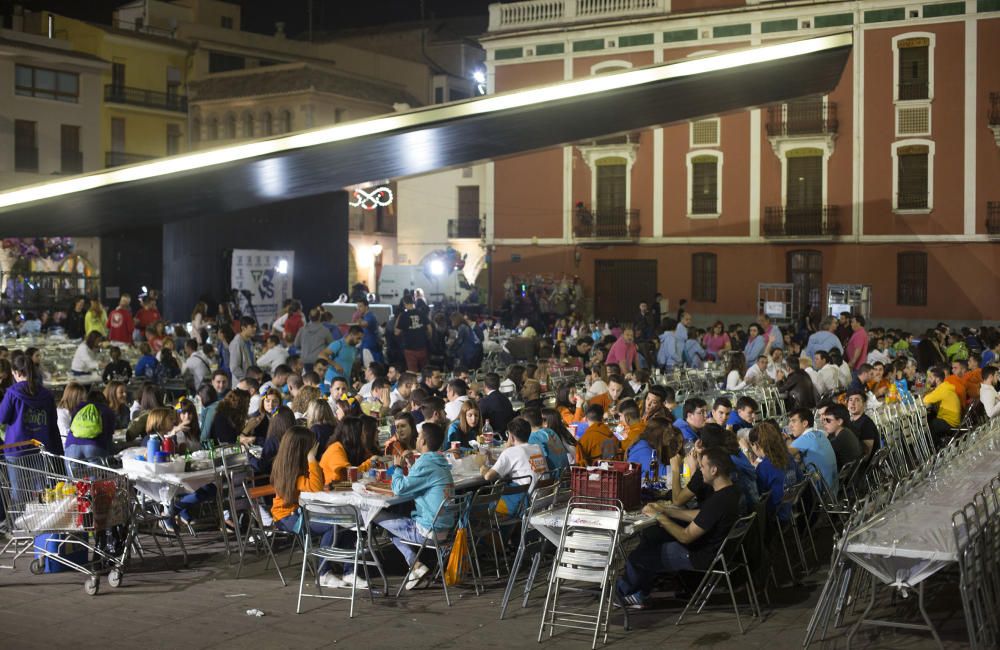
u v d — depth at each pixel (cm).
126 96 5103
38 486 903
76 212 1614
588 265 3919
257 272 2564
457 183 4841
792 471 894
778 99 1647
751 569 809
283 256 2627
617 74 1338
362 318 1828
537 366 1529
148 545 1000
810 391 1450
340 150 1480
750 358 1930
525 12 3941
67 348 1930
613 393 1246
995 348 2014
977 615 659
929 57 3381
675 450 932
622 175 3853
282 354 1577
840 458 1049
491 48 3972
